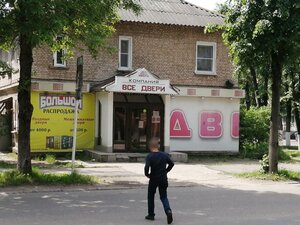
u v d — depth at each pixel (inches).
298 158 1037.2
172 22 972.6
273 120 670.5
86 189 534.3
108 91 862.5
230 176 680.4
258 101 1478.8
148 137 931.3
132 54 959.6
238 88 1034.7
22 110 562.3
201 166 815.7
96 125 928.9
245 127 1047.0
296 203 465.1
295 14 599.2
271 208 435.2
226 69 1029.2
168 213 358.6
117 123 913.5
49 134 896.9
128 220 371.9
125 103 917.2
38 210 406.6
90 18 523.5
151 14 987.9
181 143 989.8
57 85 891.4
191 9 1056.2
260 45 624.7
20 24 485.1
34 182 549.3
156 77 883.4
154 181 370.0
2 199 462.3
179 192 532.7
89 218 376.2
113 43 946.1
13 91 984.9
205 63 1021.2
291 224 365.4
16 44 587.5
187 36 1002.1
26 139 565.0
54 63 901.8
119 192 521.7
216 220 375.9
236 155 1023.0
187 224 360.2
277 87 666.2
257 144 1035.9
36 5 454.9
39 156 885.8
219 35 1022.4
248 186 588.4
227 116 1023.6
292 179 650.2
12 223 352.2
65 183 558.6
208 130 1008.9
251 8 625.0
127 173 679.7
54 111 900.0
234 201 471.5
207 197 496.4
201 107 1004.6
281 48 641.0
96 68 935.7
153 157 372.8
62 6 484.7
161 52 983.0
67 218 374.3
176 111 985.5
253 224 362.9
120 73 949.8
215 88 1009.5
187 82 1000.2
